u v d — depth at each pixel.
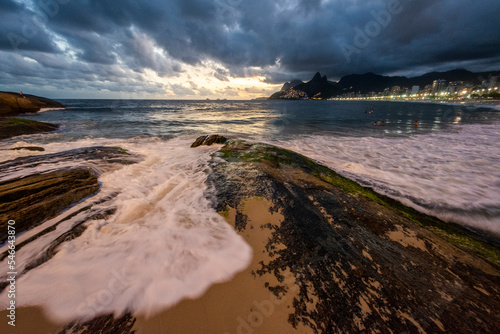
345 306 2.21
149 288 2.39
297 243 3.11
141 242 3.16
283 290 2.38
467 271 2.78
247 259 2.82
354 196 4.77
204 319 2.10
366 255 2.94
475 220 4.41
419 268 2.77
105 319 2.09
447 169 7.46
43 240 3.25
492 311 2.24
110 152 8.41
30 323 2.06
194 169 6.34
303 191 4.75
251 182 5.03
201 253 2.92
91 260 2.83
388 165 7.89
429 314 2.18
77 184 5.03
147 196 4.71
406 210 4.72
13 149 9.10
